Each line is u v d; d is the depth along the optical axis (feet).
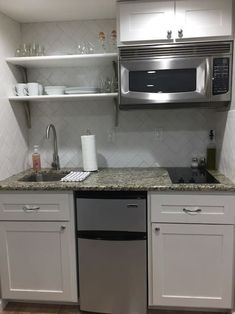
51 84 8.14
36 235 6.47
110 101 8.06
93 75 8.02
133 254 6.22
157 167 8.13
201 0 6.16
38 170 8.03
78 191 6.25
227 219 5.92
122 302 6.43
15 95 7.58
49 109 8.27
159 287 6.31
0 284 6.73
